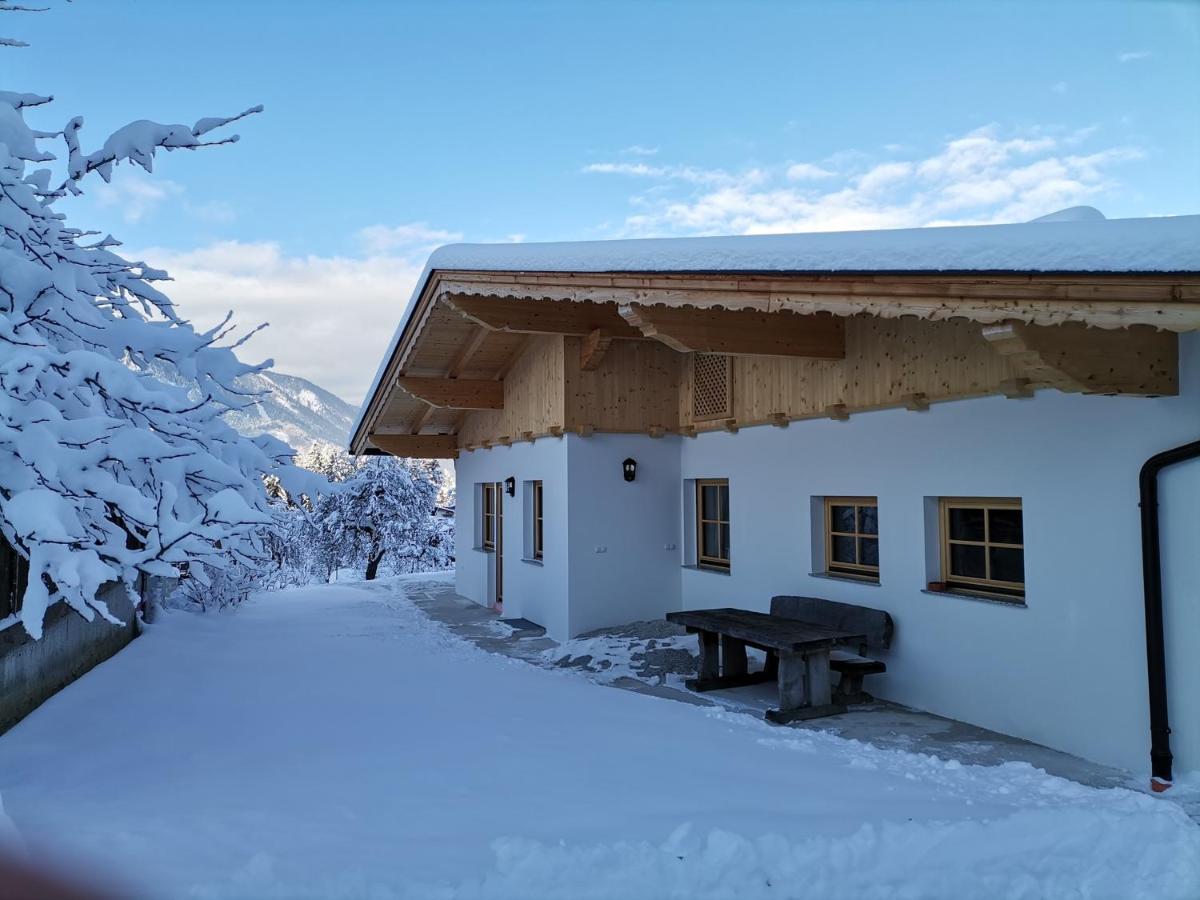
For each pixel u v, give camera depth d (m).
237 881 2.51
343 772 4.00
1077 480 5.62
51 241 3.75
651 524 10.54
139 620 8.69
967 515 6.76
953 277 4.38
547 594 10.82
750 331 7.24
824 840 3.10
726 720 6.16
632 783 4.04
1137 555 5.23
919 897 2.76
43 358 3.10
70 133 4.19
